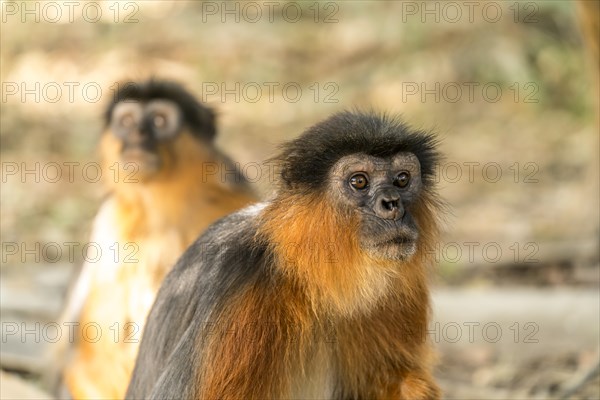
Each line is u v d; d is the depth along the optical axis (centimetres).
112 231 1406
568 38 2864
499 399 1398
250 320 895
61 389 1391
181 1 3638
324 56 3219
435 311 1606
